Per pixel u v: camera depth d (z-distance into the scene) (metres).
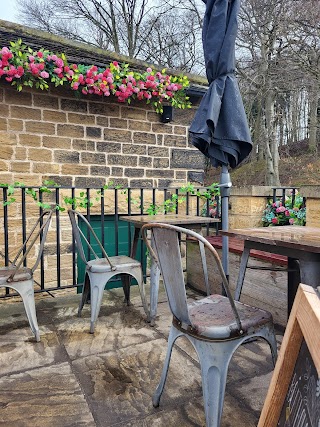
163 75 4.00
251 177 15.18
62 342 2.29
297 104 12.40
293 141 14.43
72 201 3.13
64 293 3.81
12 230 3.53
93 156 3.91
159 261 1.50
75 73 3.49
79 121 3.82
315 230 2.06
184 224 2.61
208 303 1.71
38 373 1.88
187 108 4.46
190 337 1.41
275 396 0.82
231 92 2.44
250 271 2.75
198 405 1.59
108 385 1.76
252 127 12.93
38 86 3.37
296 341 0.79
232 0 2.49
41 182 3.63
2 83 3.41
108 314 2.84
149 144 4.25
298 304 0.78
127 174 4.12
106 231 4.11
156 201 4.33
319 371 0.58
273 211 4.10
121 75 3.72
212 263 3.26
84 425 1.45
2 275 2.28
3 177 3.46
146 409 1.56
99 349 2.18
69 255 3.84
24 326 2.59
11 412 1.54
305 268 1.59
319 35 9.11
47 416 1.51
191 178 4.55
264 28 9.90
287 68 9.98
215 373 1.33
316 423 0.63
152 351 2.15
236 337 1.38
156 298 2.60
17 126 3.51
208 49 2.50
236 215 4.37
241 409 1.56
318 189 3.04
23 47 3.24
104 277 2.48
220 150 2.56
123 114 4.07
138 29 13.14
